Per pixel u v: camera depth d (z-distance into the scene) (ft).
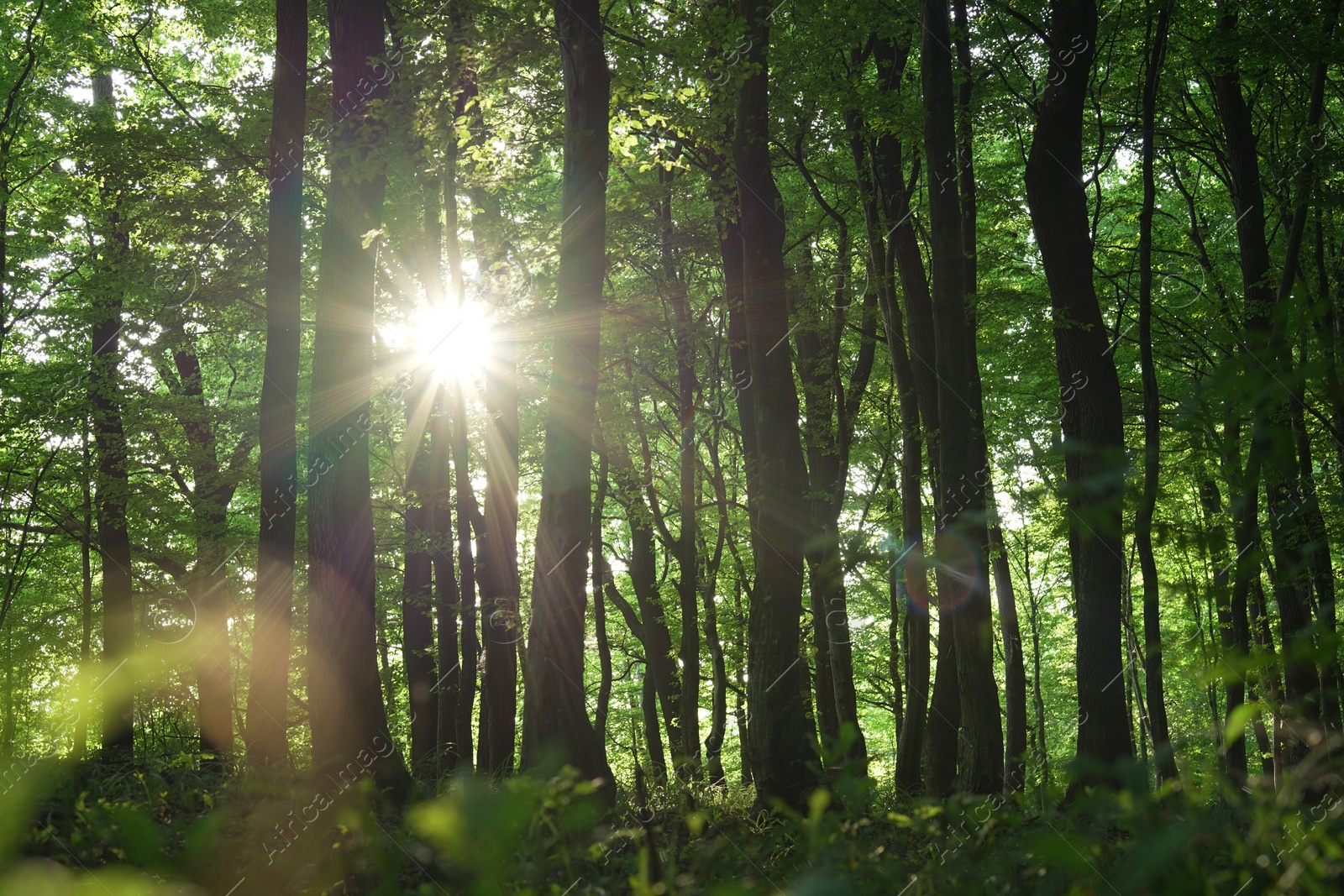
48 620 71.31
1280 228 68.18
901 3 51.08
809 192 72.38
